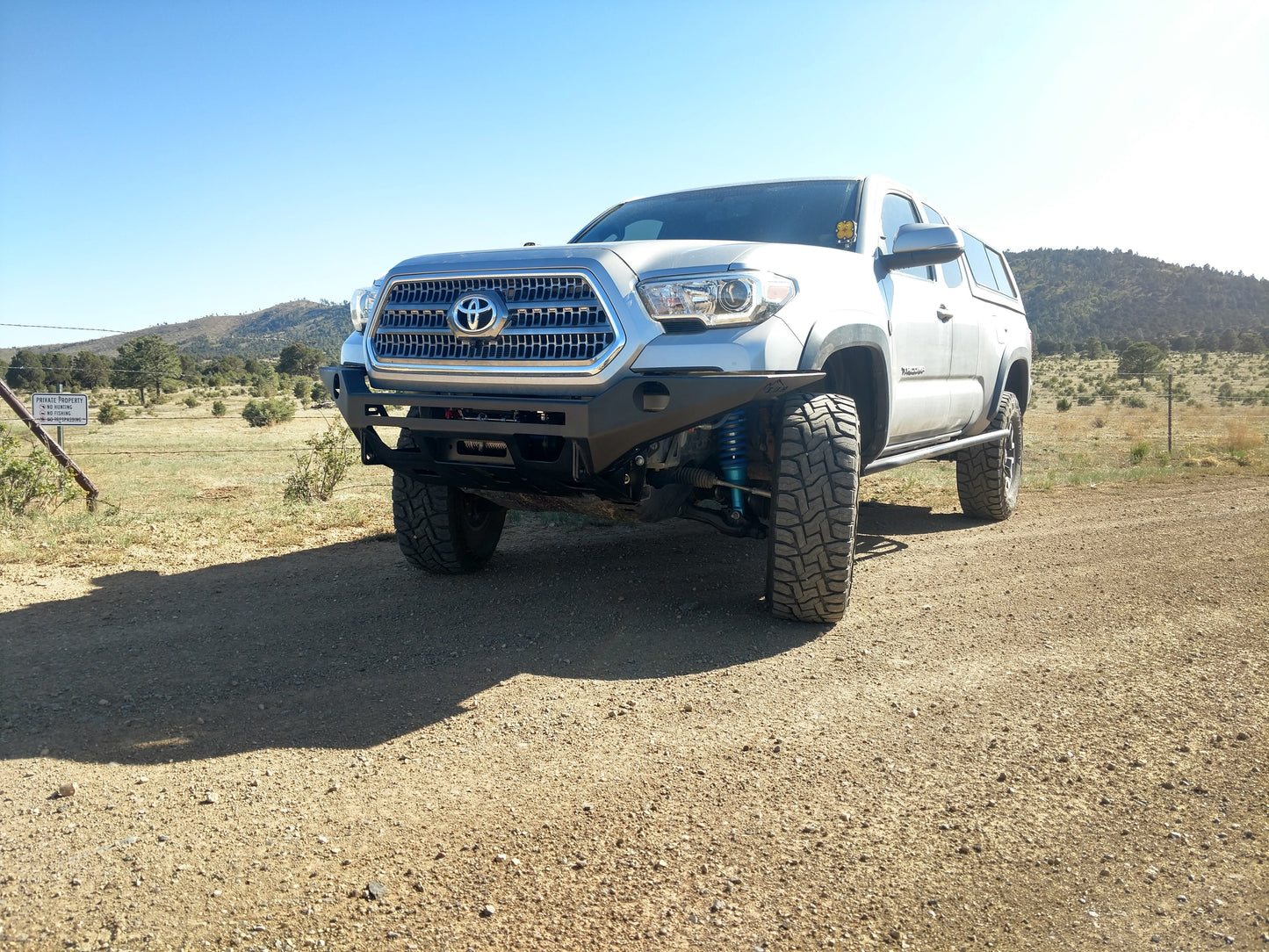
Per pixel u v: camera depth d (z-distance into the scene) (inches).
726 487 178.1
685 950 74.6
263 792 103.8
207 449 909.2
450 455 163.6
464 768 110.8
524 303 149.7
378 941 75.3
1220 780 106.4
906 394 204.2
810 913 80.0
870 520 308.8
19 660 153.5
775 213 202.7
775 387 143.9
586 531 270.5
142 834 93.6
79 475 337.1
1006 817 97.8
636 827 95.4
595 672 146.8
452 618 178.5
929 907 81.1
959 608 186.2
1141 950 75.0
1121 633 167.6
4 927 76.8
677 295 142.4
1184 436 1012.5
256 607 189.2
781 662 150.6
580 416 143.3
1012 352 296.7
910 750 115.4
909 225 190.2
